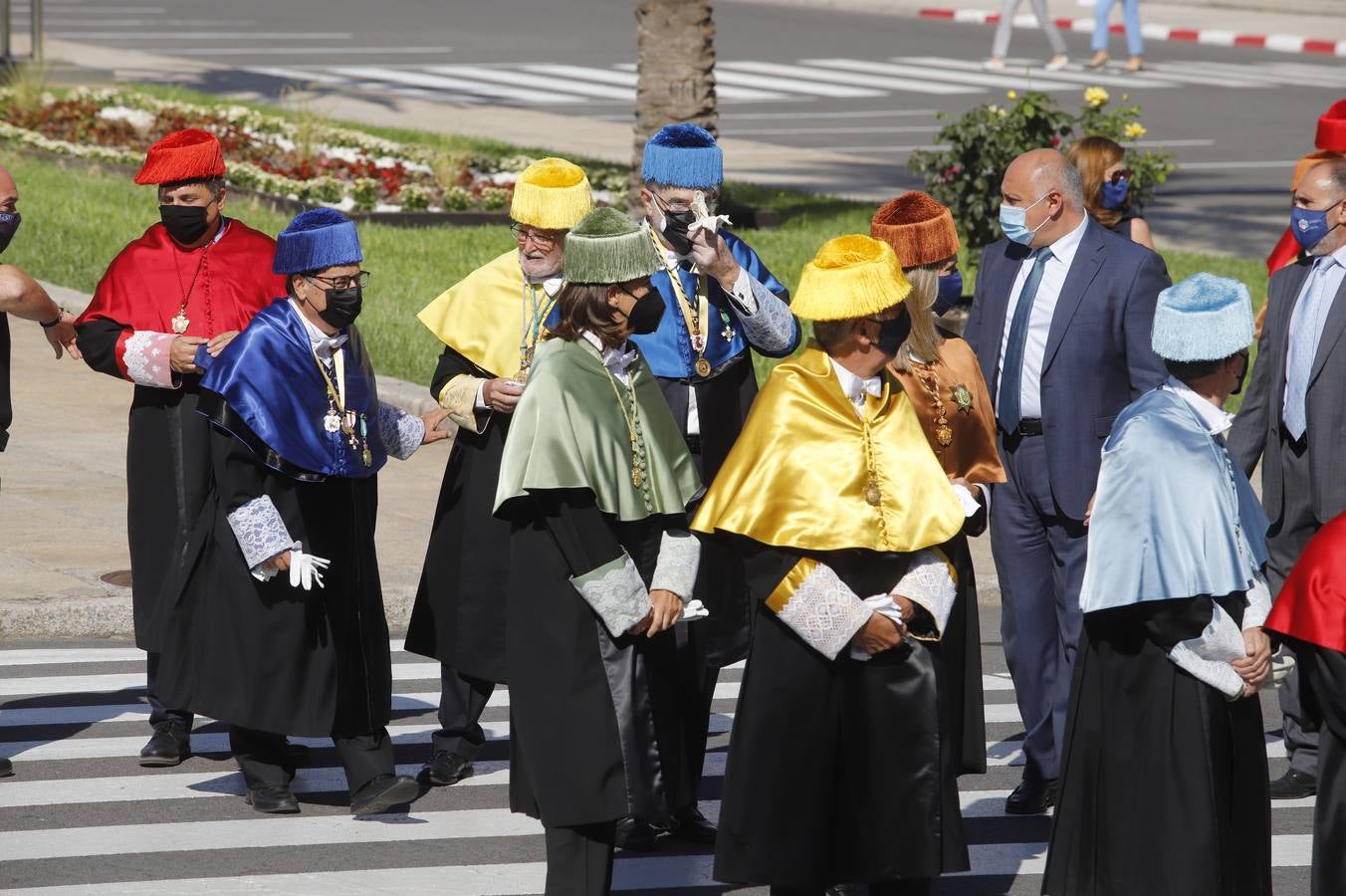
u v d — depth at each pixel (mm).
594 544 14500
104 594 23516
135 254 19281
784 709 14320
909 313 15570
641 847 17406
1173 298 14234
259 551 16516
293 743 20016
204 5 115500
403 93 81562
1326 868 14156
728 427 17766
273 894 16047
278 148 58531
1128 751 14266
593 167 58812
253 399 16688
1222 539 13812
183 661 17391
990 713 21891
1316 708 14375
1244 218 58219
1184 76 94875
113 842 17109
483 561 17859
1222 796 14086
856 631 13977
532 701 14875
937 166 41500
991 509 18844
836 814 14469
